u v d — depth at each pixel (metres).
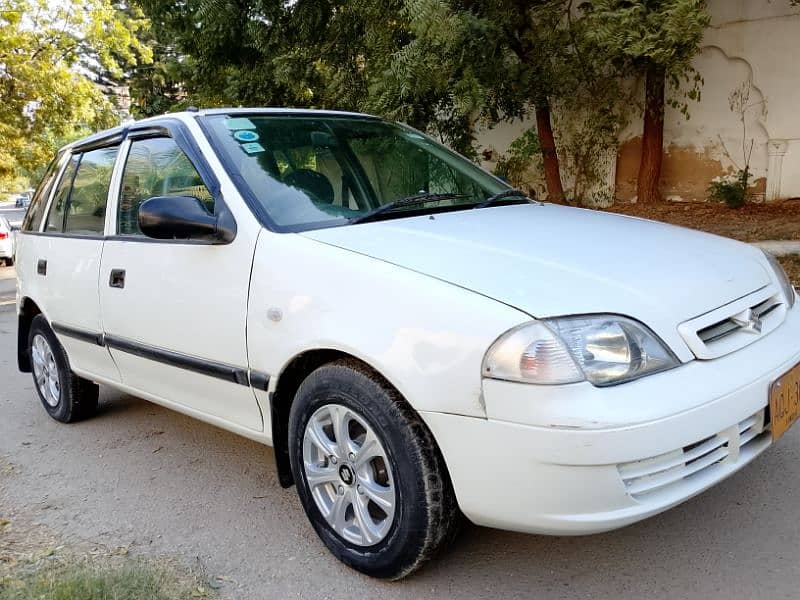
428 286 2.47
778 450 3.61
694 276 2.65
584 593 2.62
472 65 7.16
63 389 4.70
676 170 9.80
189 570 2.91
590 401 2.17
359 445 2.72
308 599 2.68
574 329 2.26
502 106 9.12
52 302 4.41
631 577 2.69
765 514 3.04
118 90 23.50
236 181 3.20
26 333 5.14
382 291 2.55
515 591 2.65
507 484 2.29
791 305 3.02
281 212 3.12
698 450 2.33
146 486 3.77
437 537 2.53
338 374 2.67
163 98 16.22
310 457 2.89
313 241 2.88
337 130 3.85
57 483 3.87
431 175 3.88
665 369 2.32
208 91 10.93
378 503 2.66
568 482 2.20
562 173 10.53
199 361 3.27
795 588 2.55
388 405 2.52
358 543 2.76
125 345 3.74
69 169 4.63
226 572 2.89
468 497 2.39
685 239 3.11
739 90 9.20
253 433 3.20
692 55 6.83
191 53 10.25
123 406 5.12
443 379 2.35
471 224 3.09
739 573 2.66
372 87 7.68
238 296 3.02
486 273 2.50
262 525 3.28
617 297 2.38
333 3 8.54
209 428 4.60
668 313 2.41
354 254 2.73
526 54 7.92
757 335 2.63
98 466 4.08
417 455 2.47
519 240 2.84
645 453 2.17
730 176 9.46
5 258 16.70
